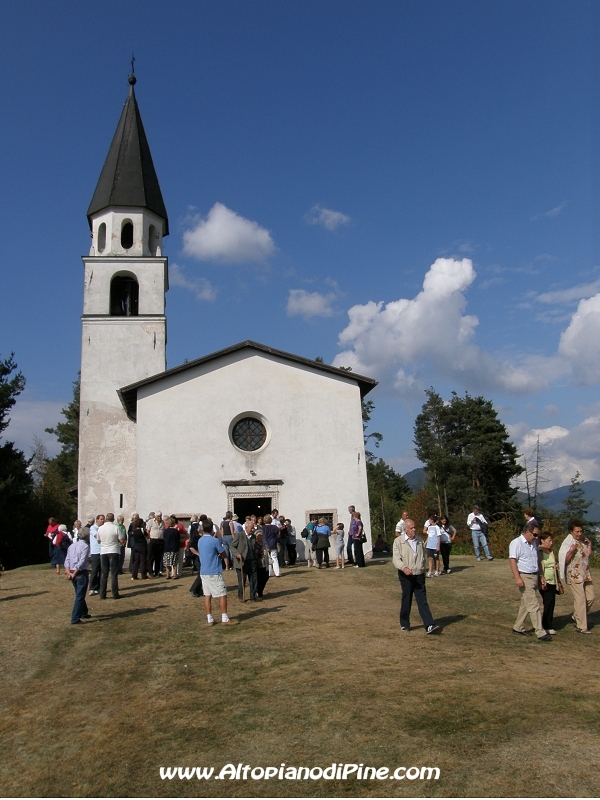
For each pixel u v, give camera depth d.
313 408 26.28
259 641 10.92
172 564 19.70
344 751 6.47
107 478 29.50
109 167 33.66
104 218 33.03
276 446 25.78
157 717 7.75
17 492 37.34
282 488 25.42
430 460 55.22
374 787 5.77
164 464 25.06
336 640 10.79
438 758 6.17
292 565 23.25
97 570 16.86
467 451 54.34
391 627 11.69
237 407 25.94
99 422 30.03
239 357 26.41
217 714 7.70
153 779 6.25
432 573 18.31
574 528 11.57
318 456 25.88
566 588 15.57
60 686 9.21
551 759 6.00
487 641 10.58
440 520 19.42
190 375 25.98
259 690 8.42
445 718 7.11
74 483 58.53
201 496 25.00
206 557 12.50
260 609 13.80
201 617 13.20
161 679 9.19
